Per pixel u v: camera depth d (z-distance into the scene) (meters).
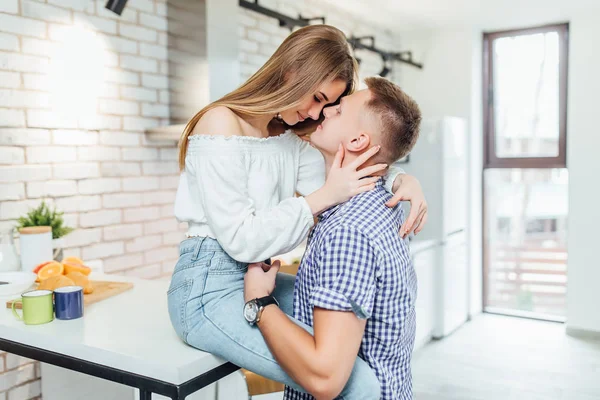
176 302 1.21
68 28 2.43
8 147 2.22
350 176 1.13
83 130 2.52
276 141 1.32
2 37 2.19
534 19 4.50
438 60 4.90
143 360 1.19
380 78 1.21
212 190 1.14
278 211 1.14
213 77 2.70
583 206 4.38
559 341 4.30
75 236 2.49
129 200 2.75
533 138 4.84
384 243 1.07
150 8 2.81
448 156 4.34
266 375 1.14
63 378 2.24
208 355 1.21
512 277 5.11
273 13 3.24
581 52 4.34
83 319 1.55
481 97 4.98
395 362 1.17
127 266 2.75
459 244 4.63
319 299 1.00
